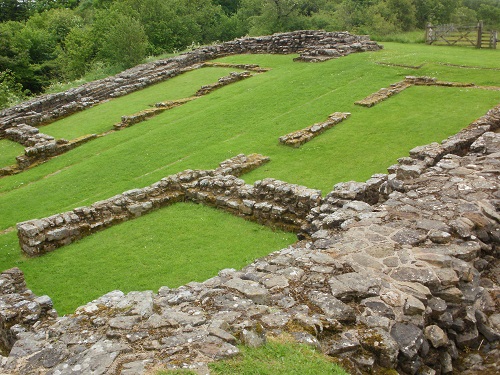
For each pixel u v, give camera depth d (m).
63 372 5.68
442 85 24.61
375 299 6.93
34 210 18.50
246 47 42.38
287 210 14.07
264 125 23.53
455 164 12.12
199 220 15.20
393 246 8.30
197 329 6.36
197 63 40.88
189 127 25.23
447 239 8.41
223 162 18.81
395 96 24.03
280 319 6.55
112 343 6.21
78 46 54.69
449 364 6.76
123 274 12.41
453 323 7.13
